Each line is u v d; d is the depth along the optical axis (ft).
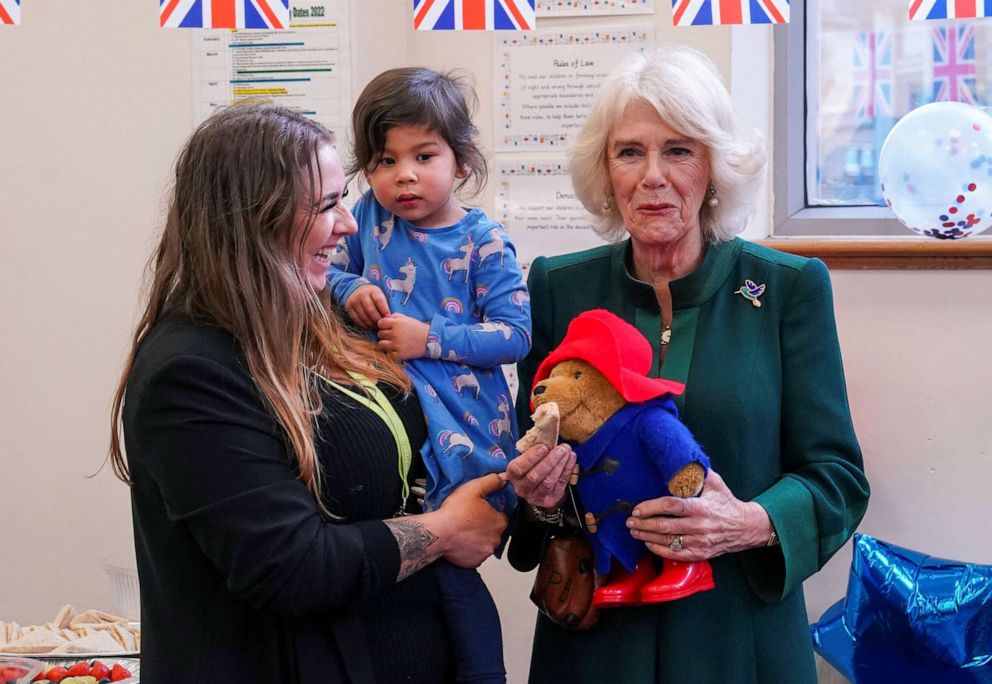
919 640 7.01
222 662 4.68
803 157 8.82
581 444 5.31
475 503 5.37
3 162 9.71
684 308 5.84
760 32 8.71
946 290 7.86
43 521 9.96
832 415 5.72
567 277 6.24
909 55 8.60
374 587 4.85
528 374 6.28
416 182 5.90
